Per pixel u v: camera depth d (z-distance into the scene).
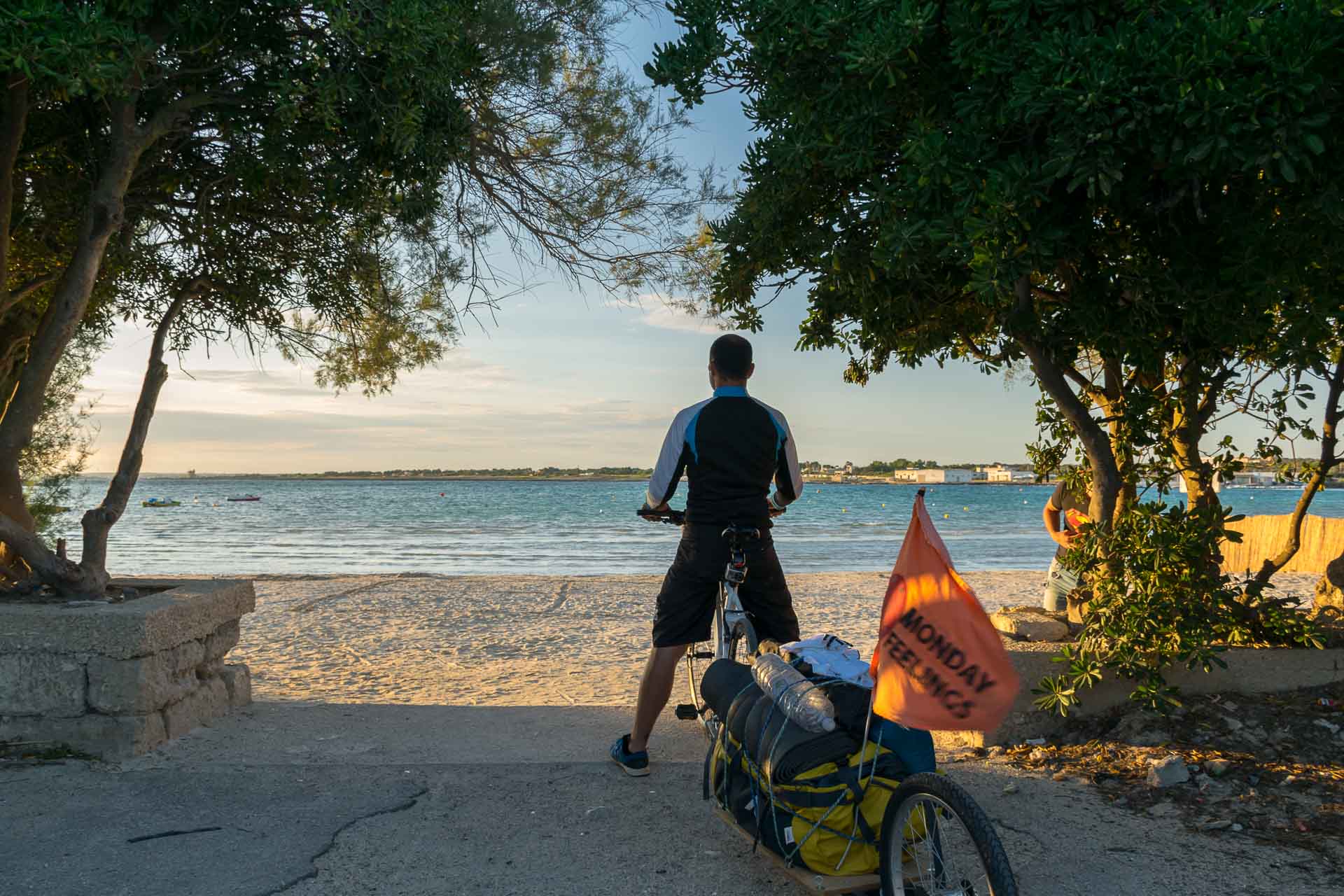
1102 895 3.20
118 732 4.64
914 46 4.46
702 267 7.73
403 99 5.41
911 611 2.85
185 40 5.21
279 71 5.46
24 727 4.65
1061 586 6.64
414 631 11.11
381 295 7.73
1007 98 4.20
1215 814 3.86
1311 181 4.03
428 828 3.82
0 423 5.37
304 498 157.62
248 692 5.98
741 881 3.36
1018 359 5.82
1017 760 4.64
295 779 4.39
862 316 5.50
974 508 98.38
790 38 4.71
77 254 5.33
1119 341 4.74
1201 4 3.81
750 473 4.35
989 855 2.46
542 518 74.56
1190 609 4.64
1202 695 4.95
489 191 7.47
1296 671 5.00
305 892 3.24
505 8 6.50
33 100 5.73
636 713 4.47
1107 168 3.79
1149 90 3.68
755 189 5.54
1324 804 3.90
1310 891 3.21
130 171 5.39
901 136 4.86
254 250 7.16
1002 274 4.18
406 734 5.27
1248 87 3.54
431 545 38.59
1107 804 4.03
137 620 4.65
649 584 16.17
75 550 31.89
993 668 2.76
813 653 3.38
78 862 3.44
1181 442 5.55
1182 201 4.53
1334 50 3.55
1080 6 4.05
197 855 3.52
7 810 3.93
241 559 29.59
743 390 4.50
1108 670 4.90
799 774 3.04
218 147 6.47
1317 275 4.34
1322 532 16.92
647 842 3.70
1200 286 4.42
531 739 5.20
